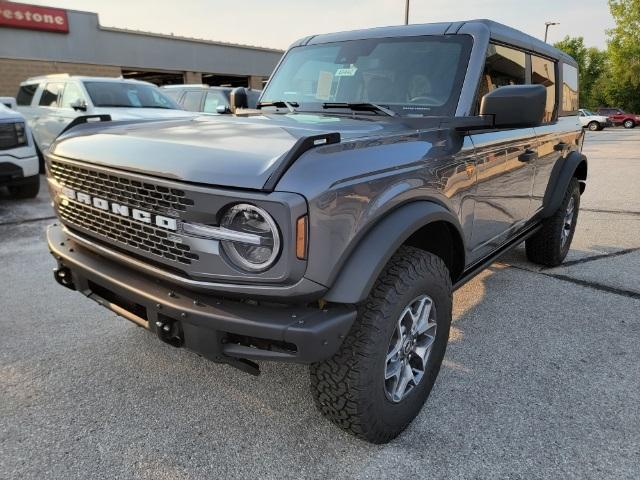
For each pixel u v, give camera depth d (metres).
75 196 2.41
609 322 3.62
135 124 2.70
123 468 2.17
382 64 3.13
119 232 2.21
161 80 27.86
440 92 2.88
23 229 6.12
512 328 3.52
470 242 2.91
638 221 6.91
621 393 2.73
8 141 7.04
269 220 1.72
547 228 4.58
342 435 2.39
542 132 3.79
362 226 1.93
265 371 2.93
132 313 2.24
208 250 1.84
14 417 2.49
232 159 1.85
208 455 2.25
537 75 3.84
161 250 2.01
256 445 2.32
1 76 18.30
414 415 2.42
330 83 3.28
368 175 1.96
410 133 2.36
